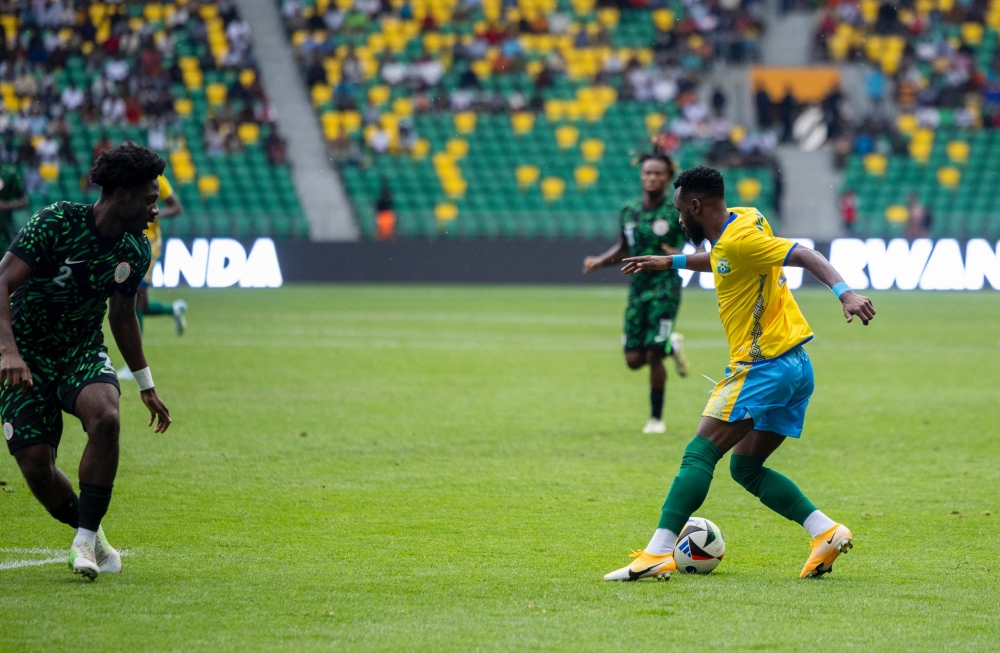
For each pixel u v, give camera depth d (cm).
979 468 2978
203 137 11938
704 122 12750
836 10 14062
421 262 11406
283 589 1775
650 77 13238
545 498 2555
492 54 13388
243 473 2800
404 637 1523
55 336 1822
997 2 14262
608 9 14100
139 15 12756
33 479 1822
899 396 4434
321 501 2494
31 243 1750
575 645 1493
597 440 3378
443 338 6575
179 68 12412
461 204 12044
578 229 11938
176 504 2442
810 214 12262
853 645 1502
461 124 12650
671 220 3450
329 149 12250
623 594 1761
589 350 6053
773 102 13350
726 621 1609
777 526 2317
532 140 12606
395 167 12212
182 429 3456
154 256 5078
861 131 12738
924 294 10762
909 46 13588
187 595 1730
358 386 4547
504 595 1750
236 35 12862
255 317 7775
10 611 1627
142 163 1777
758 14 13962
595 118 12862
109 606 1661
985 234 11519
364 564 1950
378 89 12756
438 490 2628
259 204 11550
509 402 4178
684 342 6400
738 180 12312
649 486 2705
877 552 2091
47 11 12431
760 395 1861
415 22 13575
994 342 6638
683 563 1923
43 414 1825
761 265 1842
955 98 13250
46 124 11356
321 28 13350
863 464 3033
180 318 5547
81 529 1795
